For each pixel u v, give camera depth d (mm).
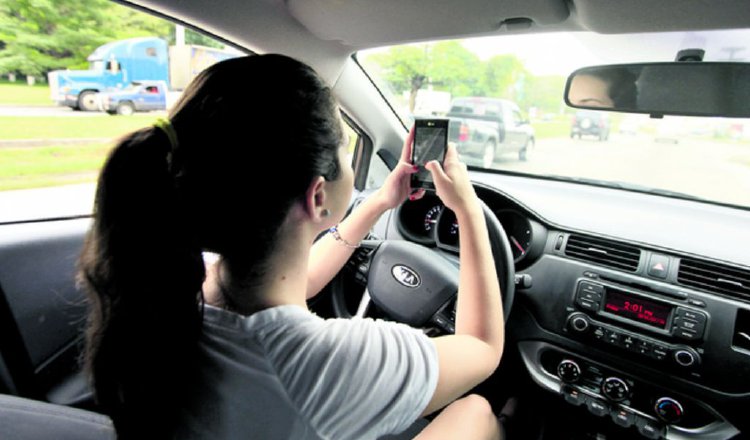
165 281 526
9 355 1552
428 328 1561
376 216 1070
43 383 1672
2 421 1104
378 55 2088
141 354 540
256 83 542
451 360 648
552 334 1728
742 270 1463
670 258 1568
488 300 787
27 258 1622
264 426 565
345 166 661
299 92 561
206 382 573
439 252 1791
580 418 1842
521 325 1785
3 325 1533
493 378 1947
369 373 562
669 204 1928
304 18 1608
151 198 516
